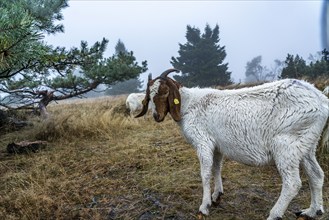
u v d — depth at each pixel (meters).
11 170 4.59
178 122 3.21
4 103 8.41
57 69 7.05
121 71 8.13
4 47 3.48
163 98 3.11
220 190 3.34
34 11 4.95
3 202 3.60
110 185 3.98
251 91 2.88
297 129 2.60
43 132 6.25
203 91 3.16
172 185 3.84
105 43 7.59
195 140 3.06
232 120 2.85
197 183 3.89
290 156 2.59
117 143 5.70
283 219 3.07
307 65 13.95
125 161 4.71
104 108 9.27
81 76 8.70
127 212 3.35
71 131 6.33
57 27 6.10
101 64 8.20
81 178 4.23
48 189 3.89
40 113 8.36
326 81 6.47
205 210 3.02
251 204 3.41
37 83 8.59
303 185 3.78
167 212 3.30
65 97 8.77
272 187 3.75
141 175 4.23
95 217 3.24
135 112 8.24
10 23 3.25
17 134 6.81
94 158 4.94
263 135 2.72
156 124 7.11
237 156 2.90
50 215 3.36
